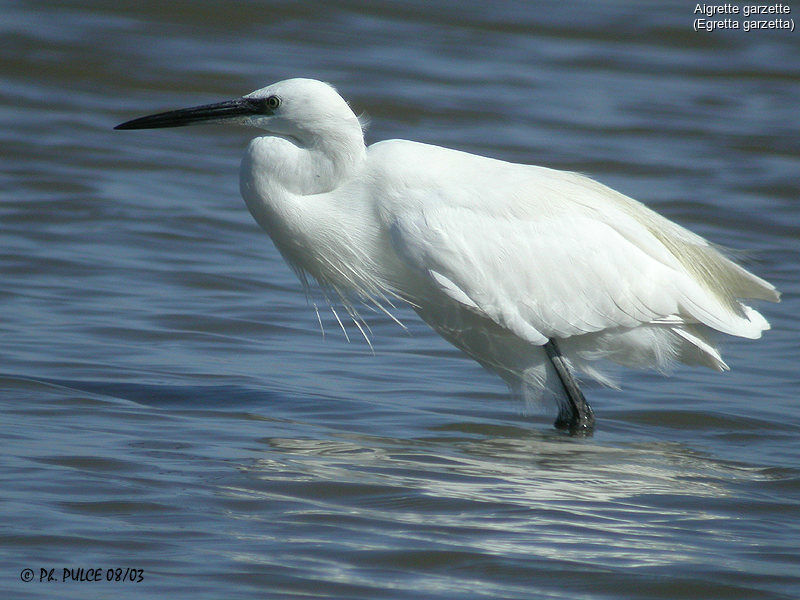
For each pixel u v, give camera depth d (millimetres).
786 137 25891
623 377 13703
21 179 20391
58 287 15523
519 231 11523
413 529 8578
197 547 8070
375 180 11680
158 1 30125
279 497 9078
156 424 10852
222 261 17438
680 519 9102
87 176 20953
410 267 11547
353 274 12062
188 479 9359
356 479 9586
